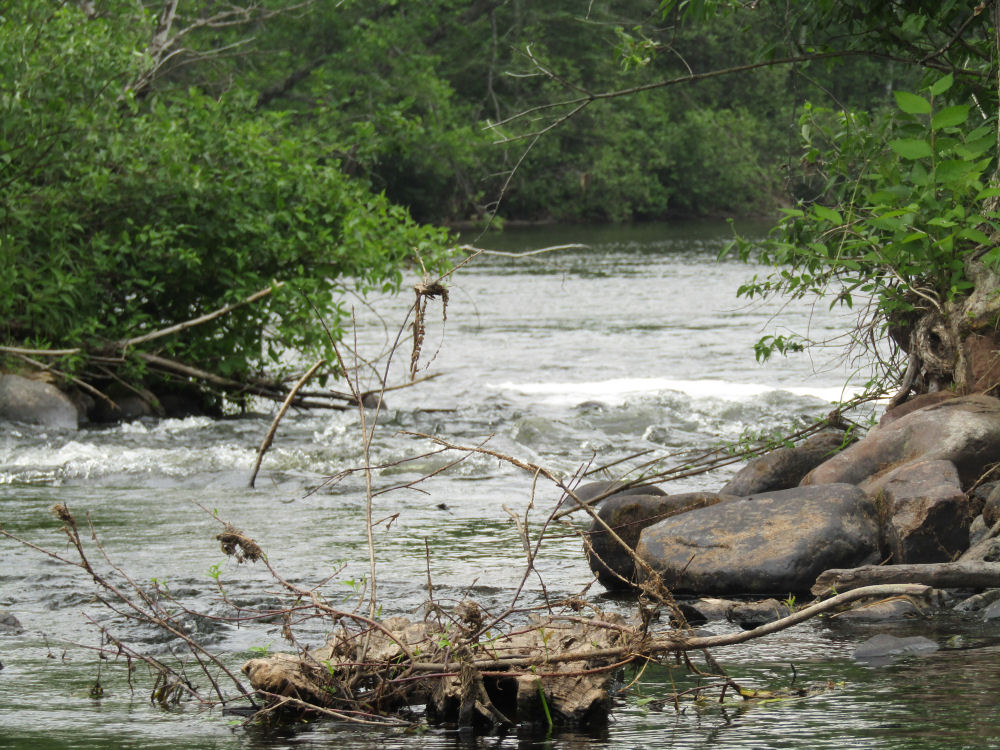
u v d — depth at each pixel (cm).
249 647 746
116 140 1942
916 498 877
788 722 582
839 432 1154
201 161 2044
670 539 889
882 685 636
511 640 669
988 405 1004
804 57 1273
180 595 877
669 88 8075
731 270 4291
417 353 731
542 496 1290
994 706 591
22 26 1948
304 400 2059
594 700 608
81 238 1984
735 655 712
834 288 3456
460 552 1027
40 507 1249
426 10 5600
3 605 853
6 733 589
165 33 2769
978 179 1096
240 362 2038
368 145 2334
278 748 566
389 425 1820
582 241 5891
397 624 698
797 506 891
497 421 1827
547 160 7450
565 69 7019
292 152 2070
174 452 1566
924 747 536
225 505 1256
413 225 2097
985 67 1265
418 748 566
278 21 4950
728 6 1253
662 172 8175
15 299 1927
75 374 1961
